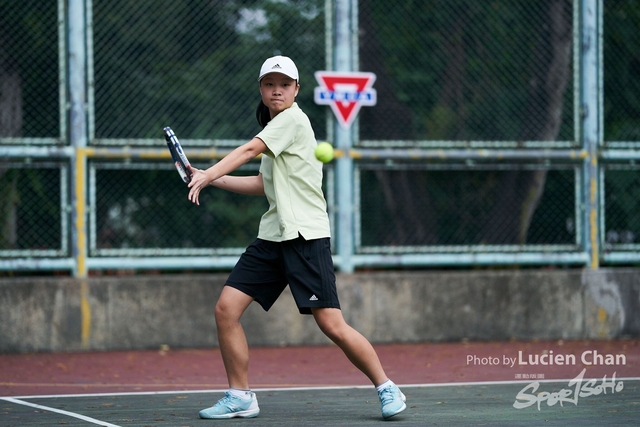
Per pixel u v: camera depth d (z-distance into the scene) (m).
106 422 13.81
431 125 27.81
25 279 25.25
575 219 28.67
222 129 26.59
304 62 27.08
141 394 17.50
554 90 28.52
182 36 26.55
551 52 28.59
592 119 28.44
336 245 27.00
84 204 25.67
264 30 26.97
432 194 27.94
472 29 28.27
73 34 25.62
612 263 29.09
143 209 26.41
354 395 17.22
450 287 27.47
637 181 29.22
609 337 28.25
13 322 25.09
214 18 26.75
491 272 27.84
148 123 26.25
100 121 26.03
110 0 26.17
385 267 28.17
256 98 26.83
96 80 26.03
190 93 26.50
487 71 28.27
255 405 14.30
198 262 26.41
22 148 25.41
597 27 28.59
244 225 26.95
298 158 14.01
